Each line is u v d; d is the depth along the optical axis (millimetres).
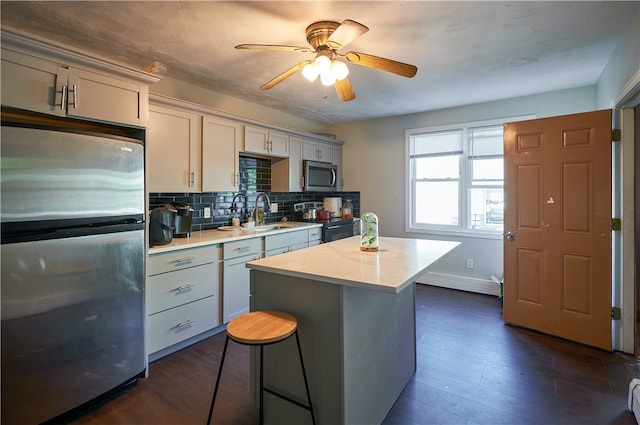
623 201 2438
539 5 1837
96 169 1794
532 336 2734
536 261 2814
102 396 1856
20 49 1579
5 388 1496
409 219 4406
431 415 1767
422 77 2959
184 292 2465
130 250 1981
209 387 2023
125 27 2049
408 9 1862
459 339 2678
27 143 1527
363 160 4742
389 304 1823
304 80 3016
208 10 1854
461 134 4023
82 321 1752
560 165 2674
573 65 2713
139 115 2059
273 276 1647
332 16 1927
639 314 3100
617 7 1862
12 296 1500
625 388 1979
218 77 2924
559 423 1687
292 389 1590
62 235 1656
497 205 3844
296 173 4082
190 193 3197
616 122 2463
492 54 2486
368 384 1605
